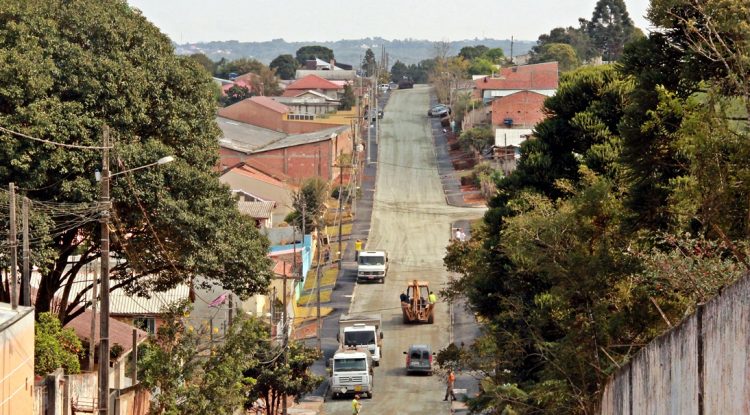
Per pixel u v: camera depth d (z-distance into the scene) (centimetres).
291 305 9306
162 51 5647
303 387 6500
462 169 16238
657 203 3925
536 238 4072
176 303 5116
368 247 12162
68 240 5256
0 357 3356
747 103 3194
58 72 5041
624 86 6094
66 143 4916
